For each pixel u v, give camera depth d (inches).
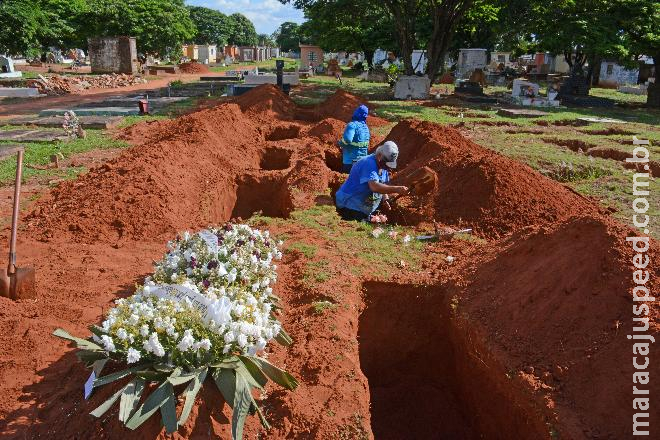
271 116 644.1
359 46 1854.1
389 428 193.0
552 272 177.2
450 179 306.5
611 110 946.7
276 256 209.3
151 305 148.3
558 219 274.1
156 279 185.2
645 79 1550.2
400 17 1066.1
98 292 208.7
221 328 141.0
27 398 149.2
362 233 267.0
